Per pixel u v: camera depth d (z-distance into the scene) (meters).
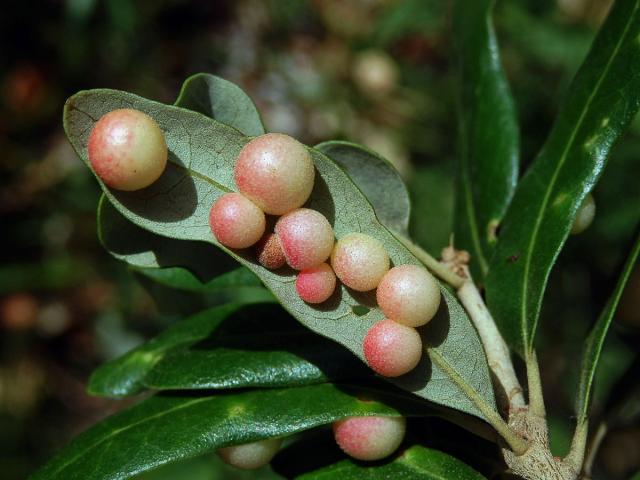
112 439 0.10
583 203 0.11
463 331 0.10
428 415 0.10
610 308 0.11
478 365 0.10
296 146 0.10
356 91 0.31
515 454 0.10
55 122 0.31
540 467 0.10
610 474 0.24
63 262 0.29
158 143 0.09
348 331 0.10
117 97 0.09
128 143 0.09
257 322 0.12
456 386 0.10
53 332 0.30
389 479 0.10
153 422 0.10
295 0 0.32
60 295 0.30
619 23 0.11
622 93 0.11
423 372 0.10
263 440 0.10
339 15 0.33
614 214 0.24
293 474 0.11
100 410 0.30
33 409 0.29
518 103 0.27
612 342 0.23
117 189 0.10
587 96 0.11
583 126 0.11
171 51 0.31
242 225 0.10
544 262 0.11
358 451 0.10
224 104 0.11
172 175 0.10
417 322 0.10
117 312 0.29
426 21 0.28
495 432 0.10
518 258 0.11
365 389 0.10
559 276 0.24
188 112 0.10
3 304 0.29
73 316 0.30
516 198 0.12
